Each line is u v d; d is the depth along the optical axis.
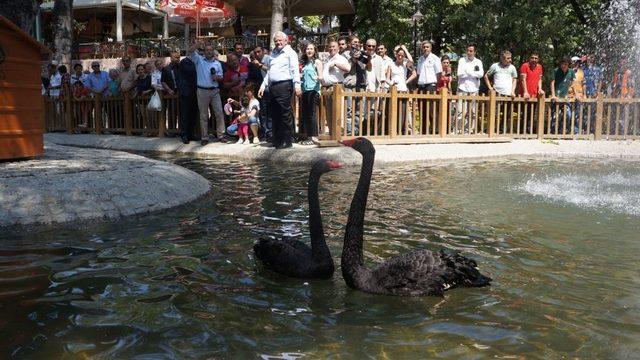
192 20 25.45
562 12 24.78
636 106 14.88
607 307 3.60
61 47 21.50
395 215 6.24
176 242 5.08
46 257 4.59
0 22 7.04
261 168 10.11
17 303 3.60
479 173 9.68
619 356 2.92
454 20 25.98
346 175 9.30
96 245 4.96
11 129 7.33
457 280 3.92
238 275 4.21
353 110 12.38
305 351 2.95
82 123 16.69
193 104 13.36
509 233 5.48
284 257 4.27
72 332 3.16
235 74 13.57
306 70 12.22
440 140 13.41
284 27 24.38
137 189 6.50
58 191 6.01
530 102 14.86
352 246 3.99
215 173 9.47
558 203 7.00
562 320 3.39
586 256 4.74
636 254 4.81
